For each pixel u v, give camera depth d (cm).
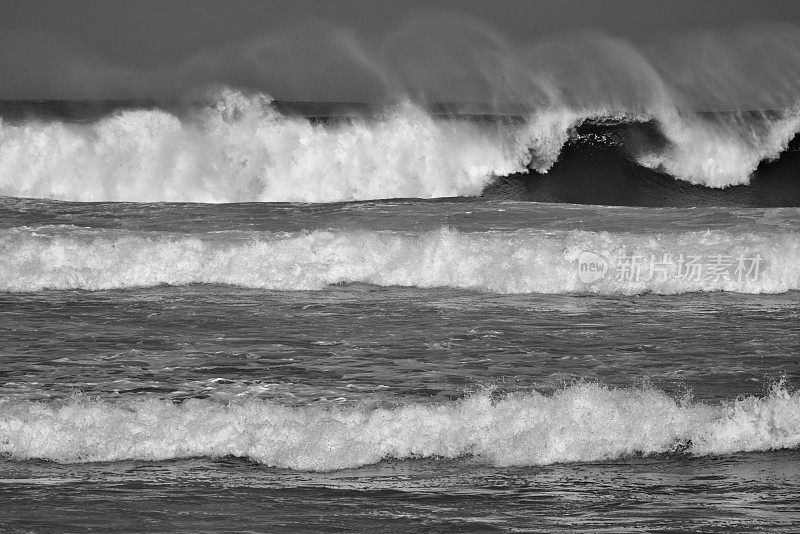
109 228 5822
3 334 3794
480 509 2164
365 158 8469
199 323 4034
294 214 6297
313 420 2684
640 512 2145
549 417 2706
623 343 3738
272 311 4294
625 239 5131
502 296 4688
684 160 8694
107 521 2033
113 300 4503
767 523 2067
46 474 2403
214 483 2347
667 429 2683
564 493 2300
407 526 2039
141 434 2606
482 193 8481
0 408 2727
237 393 3042
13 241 5053
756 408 2750
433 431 2653
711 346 3691
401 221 6053
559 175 8575
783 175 8625
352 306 4409
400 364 3416
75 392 3030
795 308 4428
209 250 5062
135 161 8400
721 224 5753
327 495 2262
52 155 8325
